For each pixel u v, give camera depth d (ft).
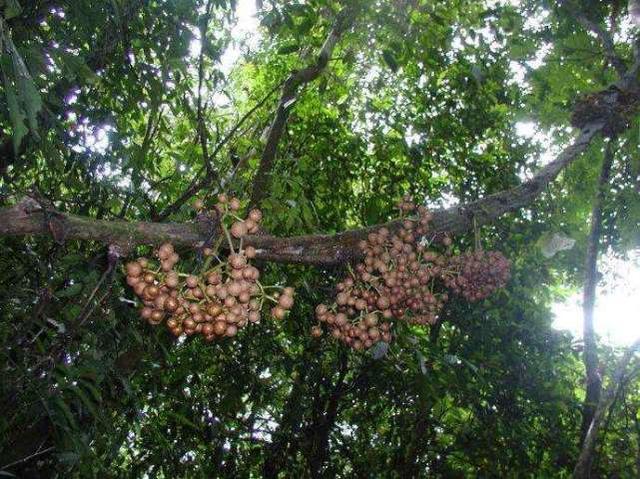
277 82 19.81
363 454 20.77
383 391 18.85
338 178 20.01
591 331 18.35
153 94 11.55
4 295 9.29
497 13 15.64
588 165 17.34
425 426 19.27
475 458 18.89
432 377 13.46
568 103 15.11
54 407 8.63
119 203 11.78
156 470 15.28
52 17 10.39
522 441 18.22
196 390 17.39
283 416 20.34
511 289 19.66
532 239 19.79
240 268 5.28
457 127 20.63
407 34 14.11
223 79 13.57
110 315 8.75
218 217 5.36
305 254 6.44
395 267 7.15
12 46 4.39
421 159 20.35
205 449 17.42
